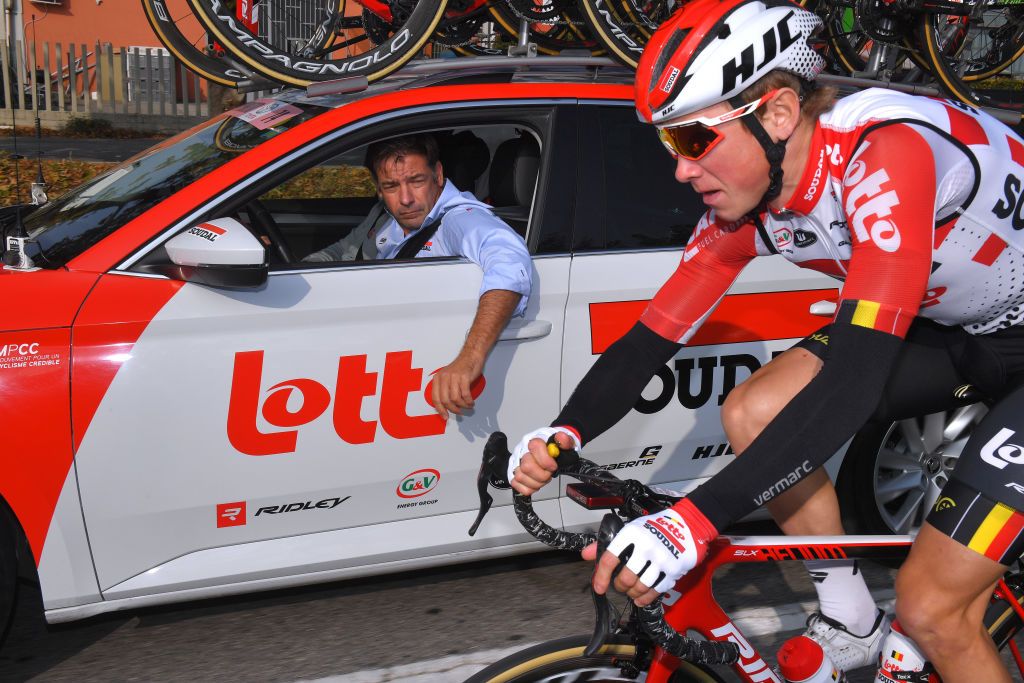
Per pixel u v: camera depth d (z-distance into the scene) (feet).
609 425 7.18
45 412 9.19
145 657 10.46
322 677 10.07
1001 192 6.75
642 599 5.39
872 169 6.11
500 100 11.06
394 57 11.62
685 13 6.07
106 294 9.53
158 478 9.62
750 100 6.01
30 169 29.50
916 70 14.87
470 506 10.87
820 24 6.27
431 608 11.49
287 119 10.87
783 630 10.87
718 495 5.52
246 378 9.79
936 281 7.05
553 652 6.57
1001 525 6.44
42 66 43.29
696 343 11.36
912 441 12.64
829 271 7.25
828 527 7.51
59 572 9.48
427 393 10.40
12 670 10.20
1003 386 7.54
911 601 6.64
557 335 10.85
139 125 44.55
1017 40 15.05
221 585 10.02
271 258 12.11
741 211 6.44
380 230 12.41
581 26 14.49
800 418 5.68
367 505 10.44
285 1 13.12
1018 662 7.37
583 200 11.14
